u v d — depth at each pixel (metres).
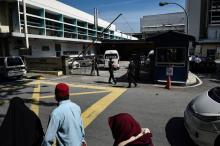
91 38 41.12
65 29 33.44
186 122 5.69
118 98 10.89
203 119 4.88
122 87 14.05
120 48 46.38
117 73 22.03
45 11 28.05
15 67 17.31
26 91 12.83
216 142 4.73
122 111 8.63
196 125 5.03
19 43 22.94
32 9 25.94
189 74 19.84
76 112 3.33
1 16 20.80
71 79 17.88
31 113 3.19
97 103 9.90
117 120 2.06
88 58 30.48
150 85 14.70
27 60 22.94
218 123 4.66
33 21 25.97
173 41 14.35
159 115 8.12
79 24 39.31
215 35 44.06
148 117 7.89
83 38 38.88
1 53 21.28
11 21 21.67
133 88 13.62
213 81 16.67
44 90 13.10
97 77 19.09
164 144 5.71
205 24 45.12
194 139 5.15
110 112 8.52
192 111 5.44
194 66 23.47
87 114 8.29
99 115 8.16
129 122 2.04
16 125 3.01
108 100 10.47
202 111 5.09
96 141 5.91
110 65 15.34
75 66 25.81
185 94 11.85
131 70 13.84
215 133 4.69
